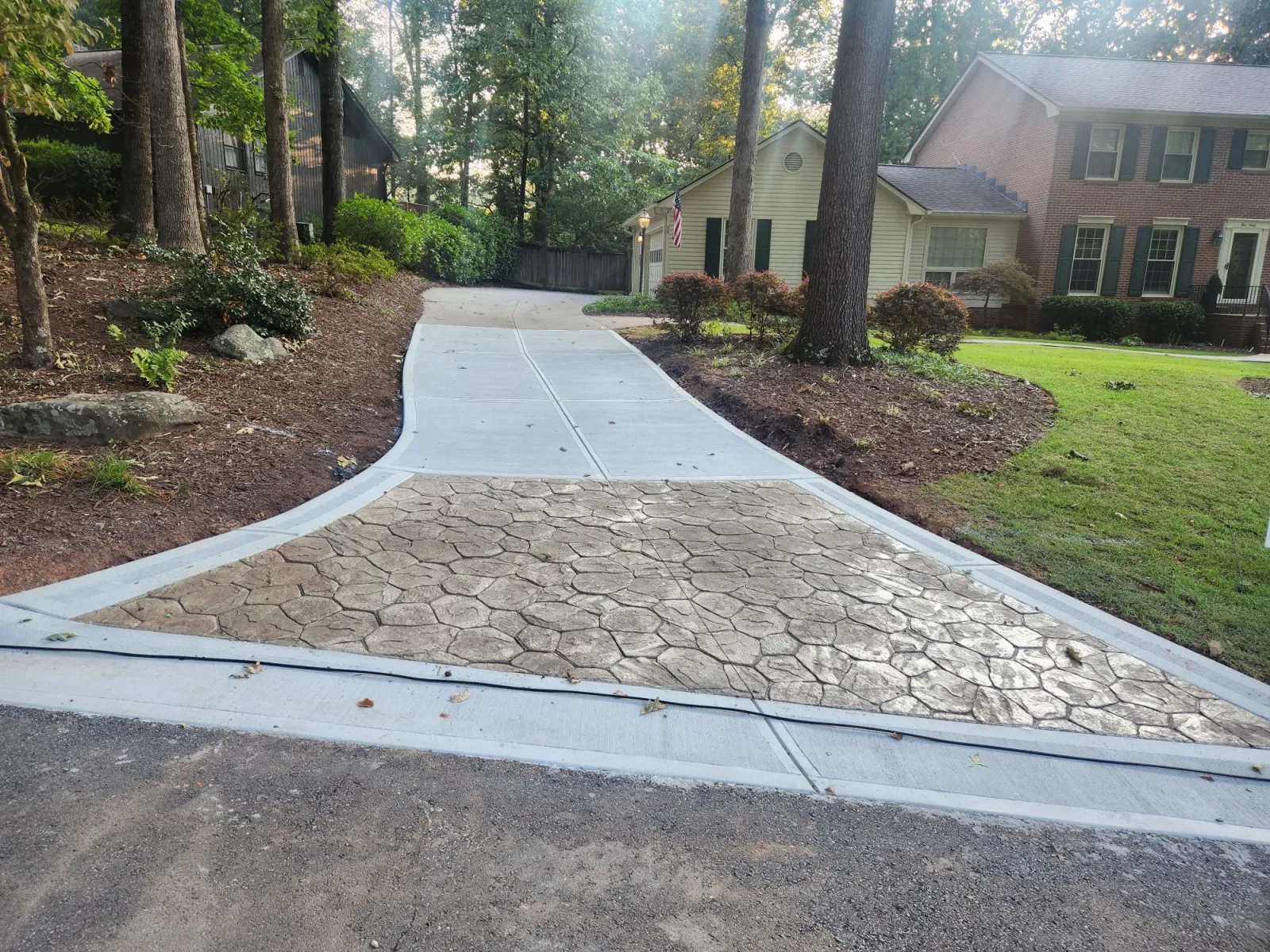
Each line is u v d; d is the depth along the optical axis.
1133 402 8.57
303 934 1.90
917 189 21.30
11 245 6.20
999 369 10.79
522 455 6.40
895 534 4.93
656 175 32.25
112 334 7.15
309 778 2.51
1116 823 2.48
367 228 18.58
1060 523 5.16
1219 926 2.08
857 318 9.54
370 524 4.73
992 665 3.39
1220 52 35.84
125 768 2.52
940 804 2.53
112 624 3.39
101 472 4.67
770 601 3.92
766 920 2.01
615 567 4.25
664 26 34.44
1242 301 20.42
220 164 20.73
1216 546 4.76
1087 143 19.55
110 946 1.83
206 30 16.50
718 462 6.42
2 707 2.81
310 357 8.59
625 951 1.90
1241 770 2.76
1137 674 3.36
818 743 2.81
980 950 1.96
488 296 18.95
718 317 11.68
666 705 3.00
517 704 2.96
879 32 8.95
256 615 3.54
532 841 2.27
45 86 6.82
